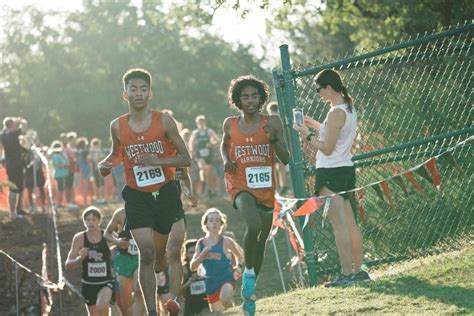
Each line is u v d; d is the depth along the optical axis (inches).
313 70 519.5
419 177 532.1
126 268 574.6
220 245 593.0
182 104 2500.0
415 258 526.6
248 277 396.8
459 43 531.8
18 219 945.5
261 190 416.8
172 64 2508.6
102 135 2428.6
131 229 396.2
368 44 1110.4
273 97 1119.0
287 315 396.2
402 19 998.4
